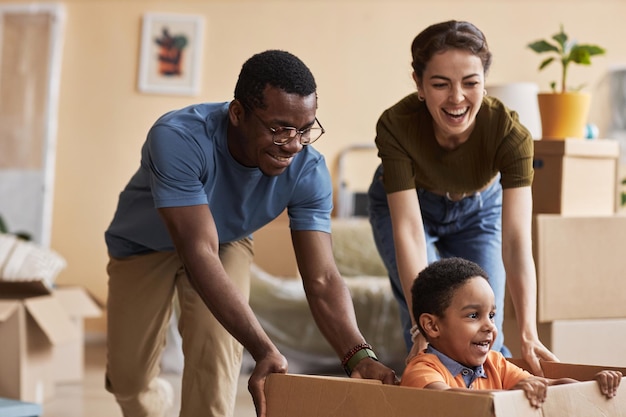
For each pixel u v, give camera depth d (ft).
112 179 22.63
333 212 22.08
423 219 9.24
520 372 6.59
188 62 22.45
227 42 22.48
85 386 15.98
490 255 9.20
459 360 6.51
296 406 5.96
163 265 8.93
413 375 6.20
